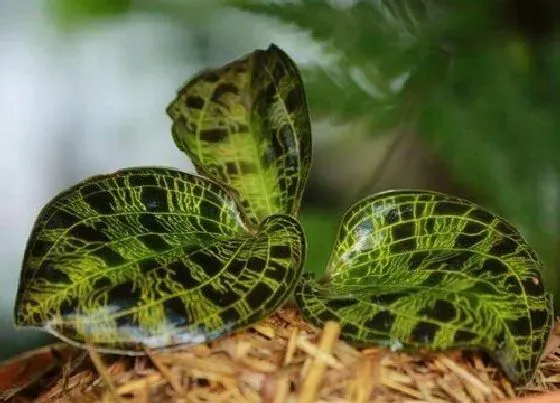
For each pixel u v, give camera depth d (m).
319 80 0.46
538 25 0.46
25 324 0.32
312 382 0.32
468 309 0.33
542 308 0.34
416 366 0.34
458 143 0.46
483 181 0.46
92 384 0.34
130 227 0.34
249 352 0.33
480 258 0.35
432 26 0.46
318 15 0.46
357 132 0.48
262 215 0.36
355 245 0.36
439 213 0.36
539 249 0.45
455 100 0.46
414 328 0.33
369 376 0.33
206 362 0.33
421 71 0.46
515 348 0.33
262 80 0.35
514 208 0.46
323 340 0.33
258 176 0.36
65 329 0.32
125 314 0.32
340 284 0.35
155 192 0.35
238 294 0.33
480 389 0.33
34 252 0.33
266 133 0.36
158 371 0.33
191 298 0.33
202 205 0.35
